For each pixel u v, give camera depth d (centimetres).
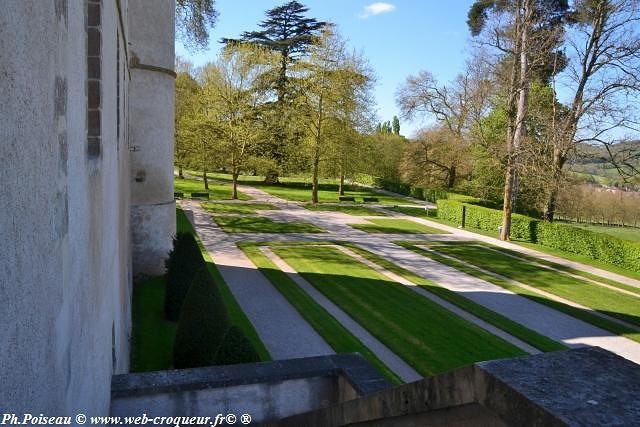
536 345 1175
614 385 151
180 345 822
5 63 125
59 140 197
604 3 2375
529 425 142
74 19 248
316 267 1819
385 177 5462
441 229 2944
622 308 1537
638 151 2383
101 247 394
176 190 4094
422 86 3944
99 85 373
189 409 564
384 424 228
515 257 2220
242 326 1188
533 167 2416
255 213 3184
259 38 4712
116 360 607
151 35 1442
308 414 320
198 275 862
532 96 2892
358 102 3525
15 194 134
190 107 3959
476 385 163
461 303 1466
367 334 1198
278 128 4109
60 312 198
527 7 2378
